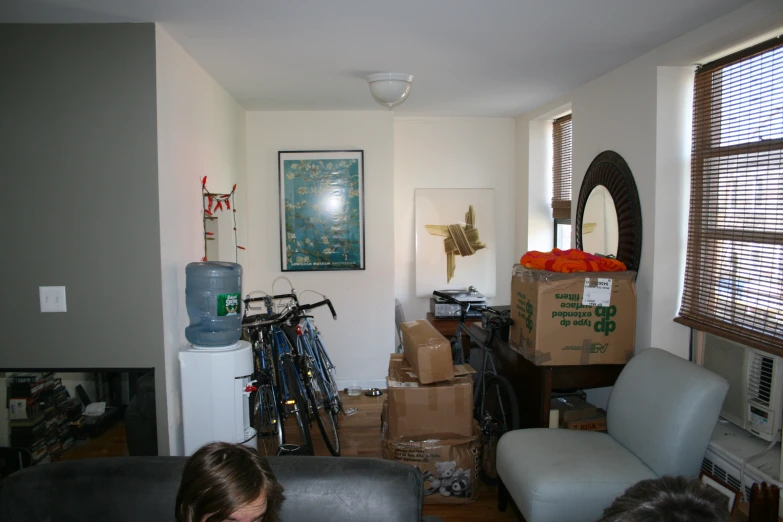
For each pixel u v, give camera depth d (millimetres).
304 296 4582
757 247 2438
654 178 2885
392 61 2998
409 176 5137
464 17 2299
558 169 4660
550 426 2803
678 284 2926
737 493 2105
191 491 1121
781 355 2230
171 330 2582
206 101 3217
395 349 4766
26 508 1650
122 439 2717
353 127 4492
